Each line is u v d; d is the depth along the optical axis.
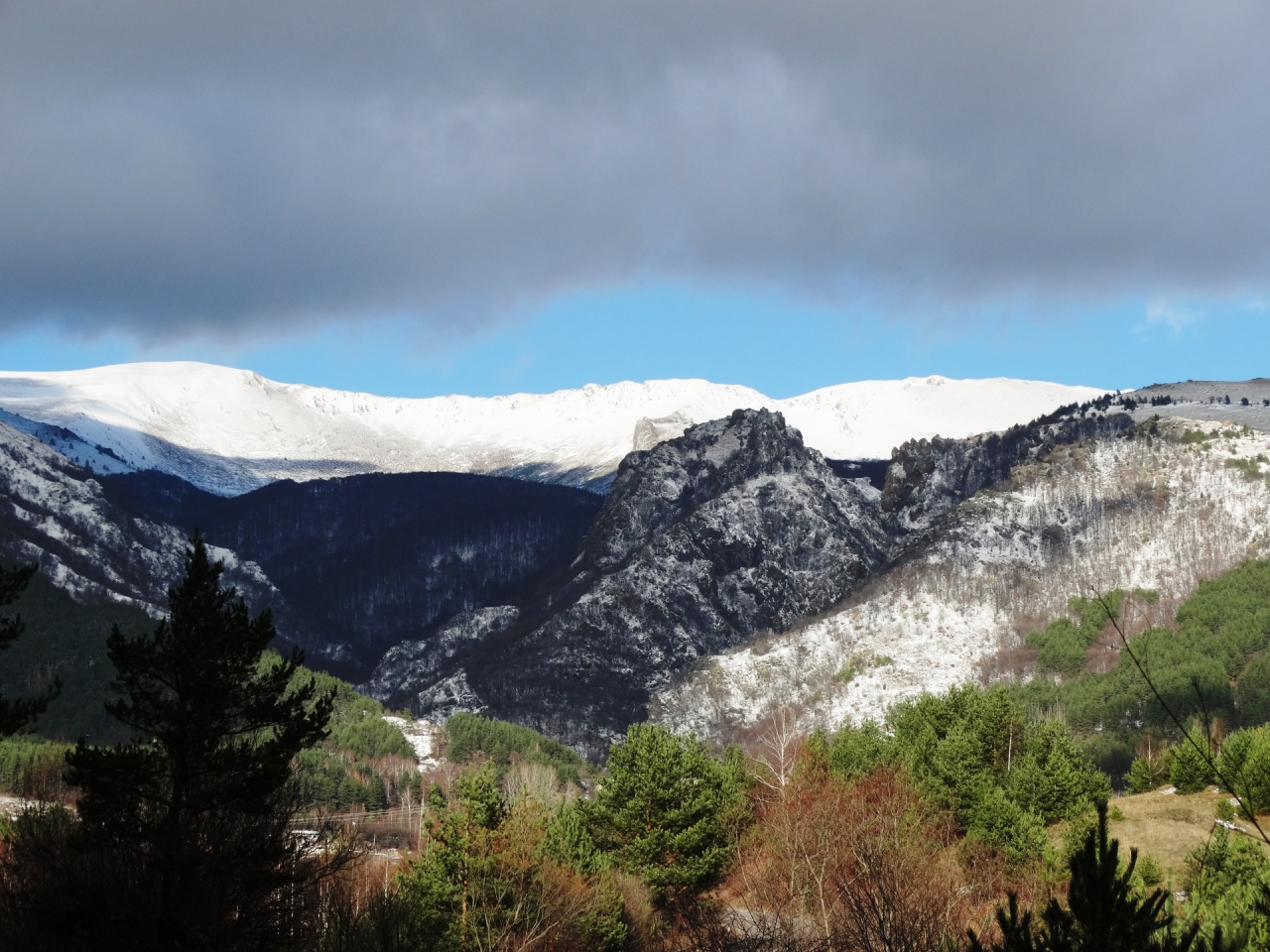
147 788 51.25
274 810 53.41
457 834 69.44
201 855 48.47
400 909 59.00
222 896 48.81
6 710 45.75
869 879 62.12
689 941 81.19
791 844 86.38
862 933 56.75
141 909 47.56
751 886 90.06
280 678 54.59
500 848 68.88
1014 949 24.97
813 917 73.00
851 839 81.56
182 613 51.78
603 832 92.94
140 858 50.28
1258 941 28.38
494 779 75.62
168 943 47.16
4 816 57.16
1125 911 24.09
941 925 60.97
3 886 47.97
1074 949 24.34
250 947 49.16
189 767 51.09
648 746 94.50
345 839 62.50
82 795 50.53
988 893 84.88
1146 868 80.12
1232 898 51.09
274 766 51.41
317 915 53.72
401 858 76.94
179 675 51.53
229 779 50.75
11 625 46.41
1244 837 82.50
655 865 89.56
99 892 47.31
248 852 49.47
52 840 50.91
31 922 46.28
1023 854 89.88
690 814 90.62
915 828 92.12
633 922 80.12
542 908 66.31
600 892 72.94
